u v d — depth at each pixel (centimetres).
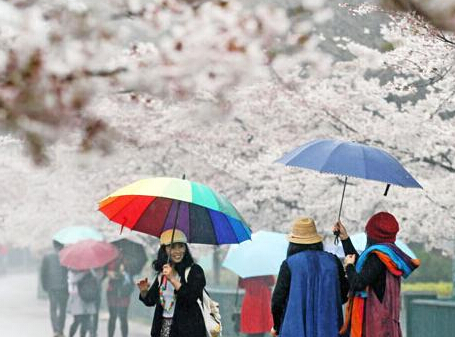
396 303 2136
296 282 2178
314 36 3988
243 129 4766
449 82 3419
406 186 2130
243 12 3181
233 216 2155
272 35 3297
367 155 2144
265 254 3162
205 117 4581
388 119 3950
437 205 3875
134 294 6769
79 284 4444
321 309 2169
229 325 4891
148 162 5469
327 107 4081
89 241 4388
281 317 2216
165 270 2209
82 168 5653
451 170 3931
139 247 4644
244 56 3278
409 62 3412
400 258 2122
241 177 4797
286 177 4338
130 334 5375
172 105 4647
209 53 3262
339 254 2909
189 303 2236
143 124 4794
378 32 4372
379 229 2153
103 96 4347
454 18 1834
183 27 3170
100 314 7044
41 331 5578
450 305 3653
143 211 2347
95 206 6144
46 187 6812
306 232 2236
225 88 3550
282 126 4419
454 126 3578
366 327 2130
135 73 3192
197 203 2122
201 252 5900
